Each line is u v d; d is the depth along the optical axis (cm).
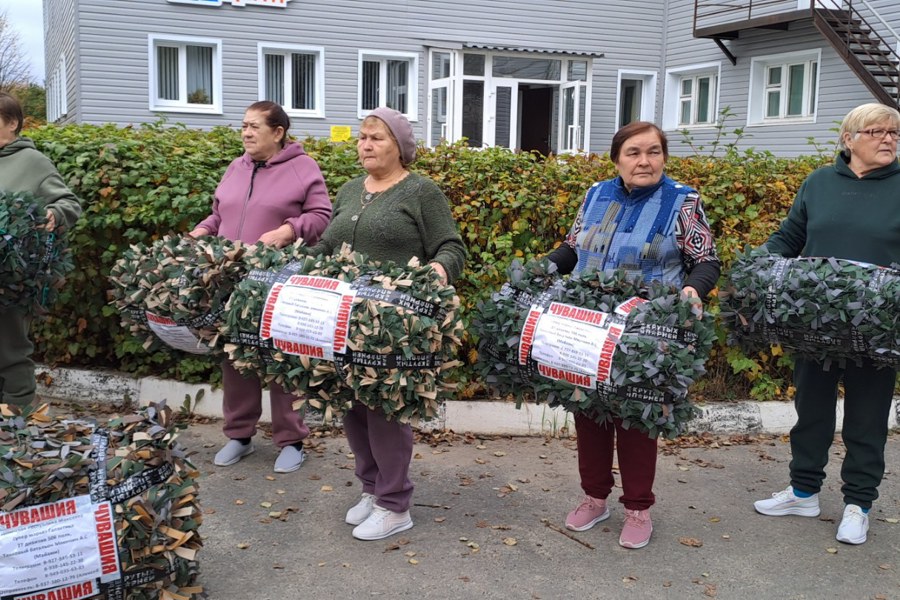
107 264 557
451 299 348
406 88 1800
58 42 2134
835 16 1562
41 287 429
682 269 373
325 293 348
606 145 1952
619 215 376
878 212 380
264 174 458
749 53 1747
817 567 368
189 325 396
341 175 543
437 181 525
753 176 566
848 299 354
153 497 290
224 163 552
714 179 559
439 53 1798
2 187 436
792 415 564
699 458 509
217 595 332
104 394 575
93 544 281
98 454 293
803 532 404
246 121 452
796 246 419
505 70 1864
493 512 418
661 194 369
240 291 366
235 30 1644
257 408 473
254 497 429
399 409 350
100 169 536
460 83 1809
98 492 284
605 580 352
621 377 331
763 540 394
